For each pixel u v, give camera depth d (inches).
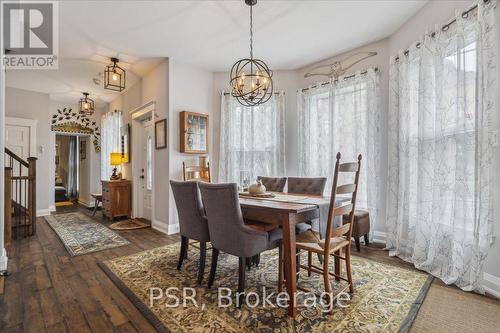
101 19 113.4
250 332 63.9
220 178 176.9
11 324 66.5
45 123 218.8
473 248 83.7
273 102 173.0
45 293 82.9
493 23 78.8
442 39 97.1
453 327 65.5
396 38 127.1
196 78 171.8
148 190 194.9
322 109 157.2
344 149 146.6
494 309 73.4
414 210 112.8
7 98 201.9
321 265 106.6
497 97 79.9
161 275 96.7
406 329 64.7
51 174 241.6
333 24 120.9
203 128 172.7
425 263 100.4
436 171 98.7
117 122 228.4
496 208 80.8
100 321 68.2
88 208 255.8
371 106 135.2
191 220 93.7
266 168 174.7
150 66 170.2
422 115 105.4
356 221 122.6
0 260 98.1
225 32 127.1
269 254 122.0
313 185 122.8
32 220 153.8
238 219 77.8
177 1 101.7
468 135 87.4
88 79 188.4
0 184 98.7
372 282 90.4
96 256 117.3
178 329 65.0
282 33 128.5
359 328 65.3
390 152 125.7
